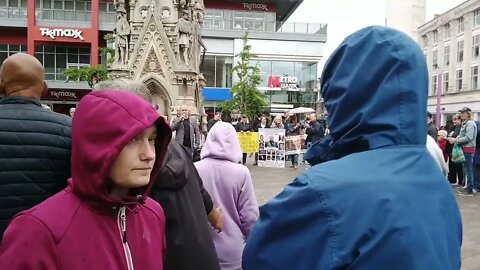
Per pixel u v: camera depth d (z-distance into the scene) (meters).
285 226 1.47
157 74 17.06
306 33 51.22
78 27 46.56
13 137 2.52
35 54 47.19
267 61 50.97
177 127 11.91
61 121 2.75
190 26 17.38
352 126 1.54
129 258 1.87
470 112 11.88
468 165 11.79
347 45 1.58
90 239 1.77
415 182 1.47
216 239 3.71
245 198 3.80
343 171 1.46
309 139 17.47
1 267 1.68
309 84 51.75
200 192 2.87
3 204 2.48
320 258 1.40
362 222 1.38
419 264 1.35
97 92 1.87
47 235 1.71
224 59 50.28
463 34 49.34
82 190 1.80
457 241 1.52
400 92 1.48
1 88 2.75
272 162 18.61
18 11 46.81
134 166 1.83
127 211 1.94
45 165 2.61
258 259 1.52
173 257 2.62
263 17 52.31
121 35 17.14
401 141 1.51
